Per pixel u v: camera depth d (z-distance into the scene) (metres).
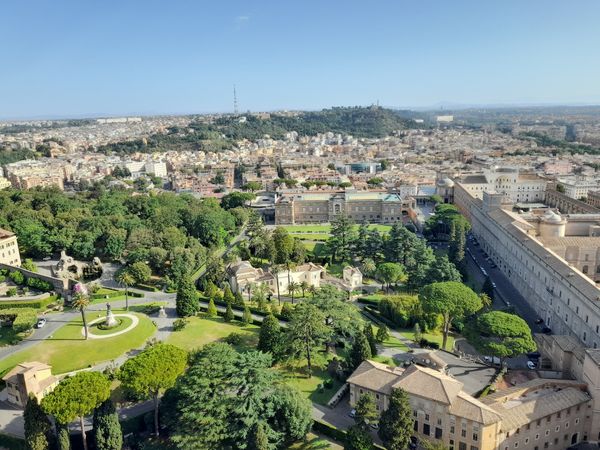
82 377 103.06
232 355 114.19
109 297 193.00
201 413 101.19
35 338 154.25
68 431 102.44
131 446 108.75
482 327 137.00
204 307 184.00
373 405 103.81
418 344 154.25
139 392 108.12
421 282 194.62
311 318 136.50
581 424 112.44
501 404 108.31
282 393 108.00
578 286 150.38
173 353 115.31
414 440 110.56
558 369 131.25
